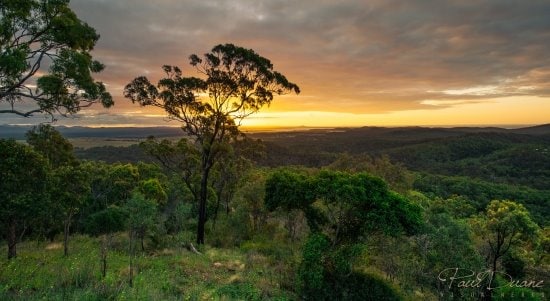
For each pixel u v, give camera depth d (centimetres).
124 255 1577
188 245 1950
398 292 1409
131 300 959
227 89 2073
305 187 1488
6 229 1421
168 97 2014
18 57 1020
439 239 1479
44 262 1359
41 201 1324
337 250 1388
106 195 3406
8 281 1049
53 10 1243
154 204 1345
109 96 1391
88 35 1330
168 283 1191
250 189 2502
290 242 2081
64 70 1214
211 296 1155
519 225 1878
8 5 1095
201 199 2155
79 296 933
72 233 2698
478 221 2133
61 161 2377
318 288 1307
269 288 1303
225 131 2244
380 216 1345
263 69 1986
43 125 2322
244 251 1891
